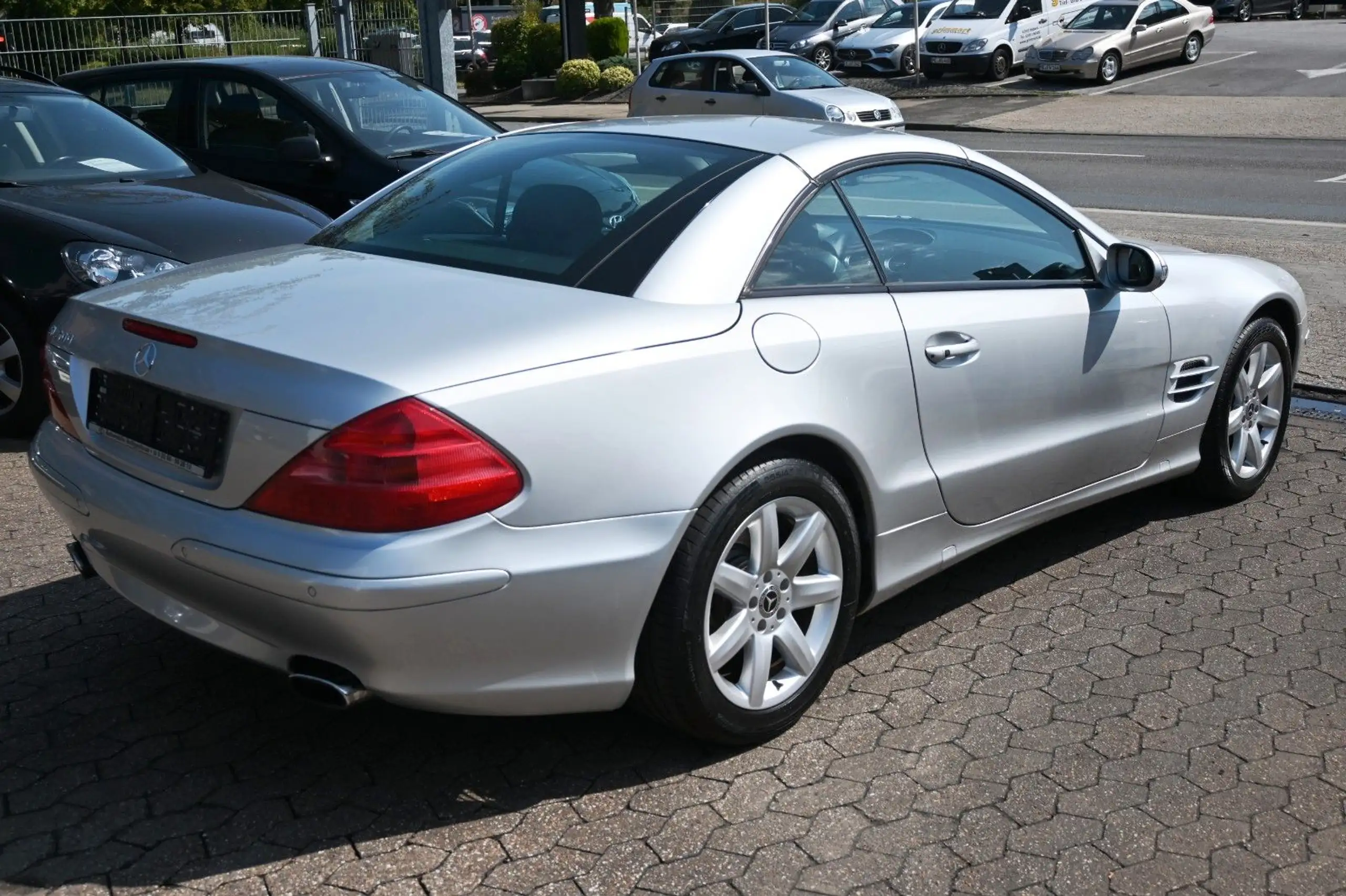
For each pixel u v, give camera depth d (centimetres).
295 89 860
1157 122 2164
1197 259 496
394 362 278
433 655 278
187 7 2106
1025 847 296
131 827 298
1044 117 2297
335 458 270
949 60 2809
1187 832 302
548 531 284
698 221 335
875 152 384
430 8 2023
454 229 360
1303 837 300
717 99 1883
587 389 290
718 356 313
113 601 417
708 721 320
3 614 406
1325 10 3947
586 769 326
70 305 346
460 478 272
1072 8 2828
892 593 374
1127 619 414
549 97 3219
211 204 638
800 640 339
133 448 313
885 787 319
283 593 274
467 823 303
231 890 277
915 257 383
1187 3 2844
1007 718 353
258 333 294
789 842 297
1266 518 504
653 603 304
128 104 916
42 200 602
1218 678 375
